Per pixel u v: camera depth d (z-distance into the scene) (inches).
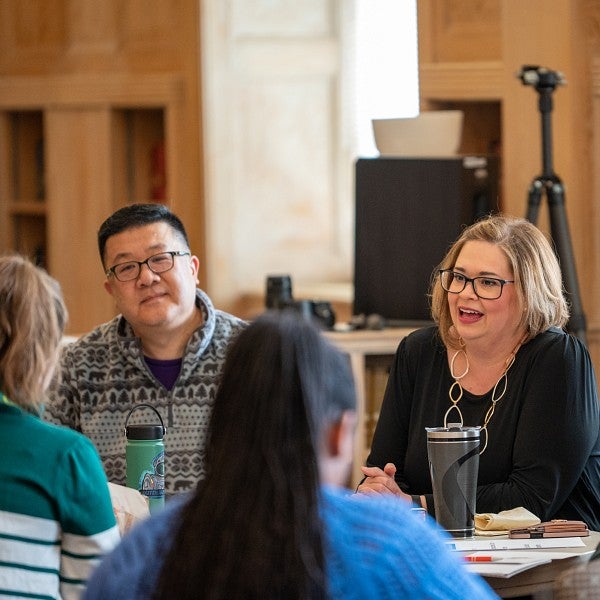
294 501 105.1
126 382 225.5
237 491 105.7
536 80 336.2
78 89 510.9
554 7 363.3
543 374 213.0
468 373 222.5
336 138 518.0
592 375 216.7
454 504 186.1
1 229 542.9
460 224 363.3
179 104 497.0
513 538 184.2
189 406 223.5
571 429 210.4
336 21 515.2
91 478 156.3
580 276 363.3
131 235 222.5
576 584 144.5
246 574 103.3
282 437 106.6
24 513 152.8
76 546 155.7
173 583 105.3
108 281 226.2
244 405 107.3
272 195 509.4
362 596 105.0
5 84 526.0
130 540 112.6
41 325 153.3
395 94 502.9
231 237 501.4
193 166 498.3
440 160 366.3
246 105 501.4
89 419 224.8
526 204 371.6
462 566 112.7
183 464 221.6
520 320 216.7
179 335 226.1
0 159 538.3
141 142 522.6
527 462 209.9
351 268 524.1
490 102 406.6
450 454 185.8
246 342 109.1
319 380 108.0
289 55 507.5
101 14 510.9
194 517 106.6
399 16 500.1
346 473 112.4
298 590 103.4
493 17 387.2
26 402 154.4
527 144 371.2
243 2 499.5
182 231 227.8
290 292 383.2
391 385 232.7
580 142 361.4
